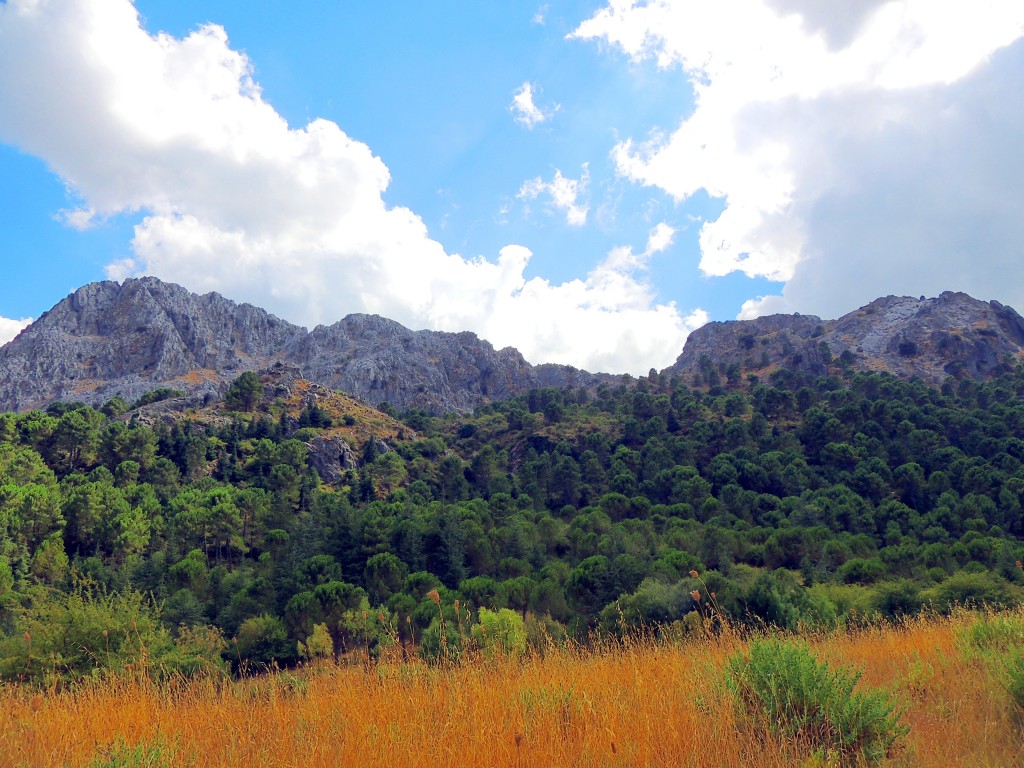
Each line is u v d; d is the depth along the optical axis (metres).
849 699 4.95
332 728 5.56
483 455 125.94
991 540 51.94
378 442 132.50
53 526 67.00
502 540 65.56
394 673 7.18
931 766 4.39
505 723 5.28
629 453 116.62
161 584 49.66
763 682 5.30
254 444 121.56
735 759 4.50
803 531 58.44
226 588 50.47
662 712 5.34
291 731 5.67
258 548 75.62
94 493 72.94
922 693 6.37
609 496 86.44
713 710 5.30
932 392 147.75
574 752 4.73
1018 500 73.94
